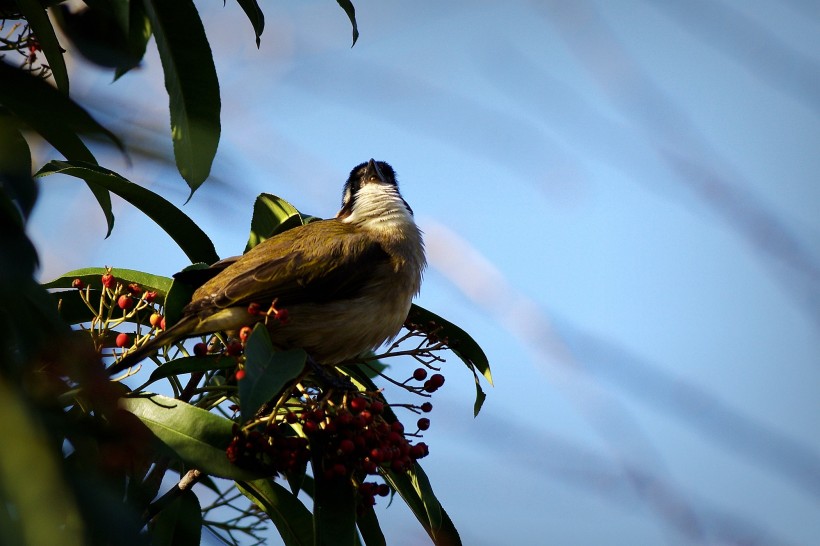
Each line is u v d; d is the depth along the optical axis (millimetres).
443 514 7461
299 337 8367
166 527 6859
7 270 3443
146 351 6715
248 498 7578
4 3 6406
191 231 7734
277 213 8891
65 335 4336
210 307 7543
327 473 6543
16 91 4895
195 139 6469
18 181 3596
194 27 6504
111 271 7613
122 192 7188
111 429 4457
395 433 6719
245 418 5367
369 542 7309
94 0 6430
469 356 7980
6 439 3166
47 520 2994
